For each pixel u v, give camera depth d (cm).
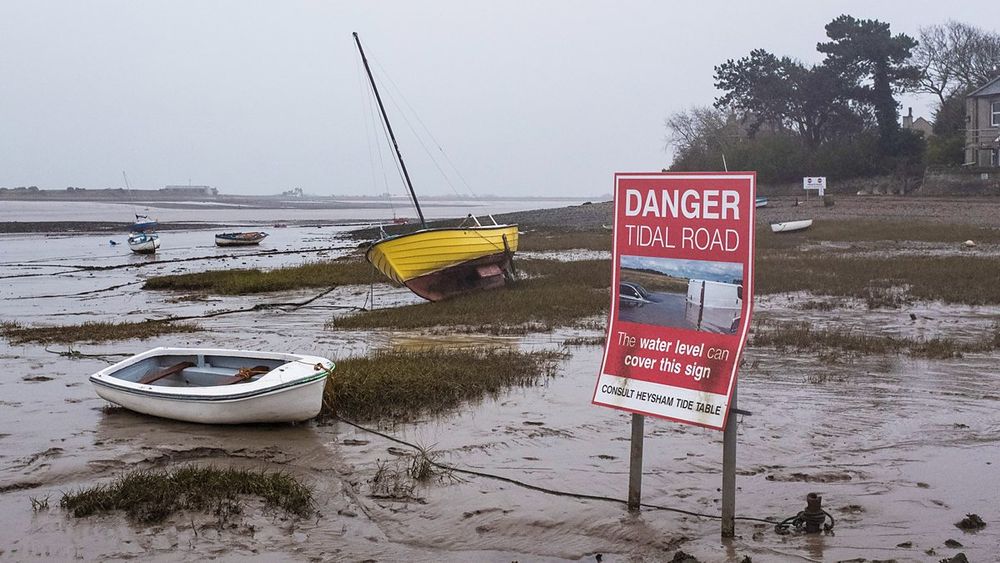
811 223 4294
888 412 1043
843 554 646
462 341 1648
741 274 647
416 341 1662
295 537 701
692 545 671
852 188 7081
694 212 666
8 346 1706
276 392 989
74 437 1002
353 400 1089
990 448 902
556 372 1305
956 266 2641
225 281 2928
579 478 830
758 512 737
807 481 812
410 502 776
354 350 1574
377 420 1052
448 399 1123
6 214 14338
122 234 7512
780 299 2144
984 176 5806
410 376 1160
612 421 1034
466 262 2369
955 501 752
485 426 1017
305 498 764
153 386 1070
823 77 7381
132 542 689
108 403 1165
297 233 7662
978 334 1589
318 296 2566
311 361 1083
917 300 2039
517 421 1037
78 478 862
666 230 683
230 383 1109
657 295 694
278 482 790
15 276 3650
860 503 752
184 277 3084
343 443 962
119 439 991
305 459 909
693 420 674
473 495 788
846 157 7144
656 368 696
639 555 661
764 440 939
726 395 659
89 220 11212
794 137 8062
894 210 5156
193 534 703
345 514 752
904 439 935
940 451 893
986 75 7156
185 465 892
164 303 2541
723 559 642
